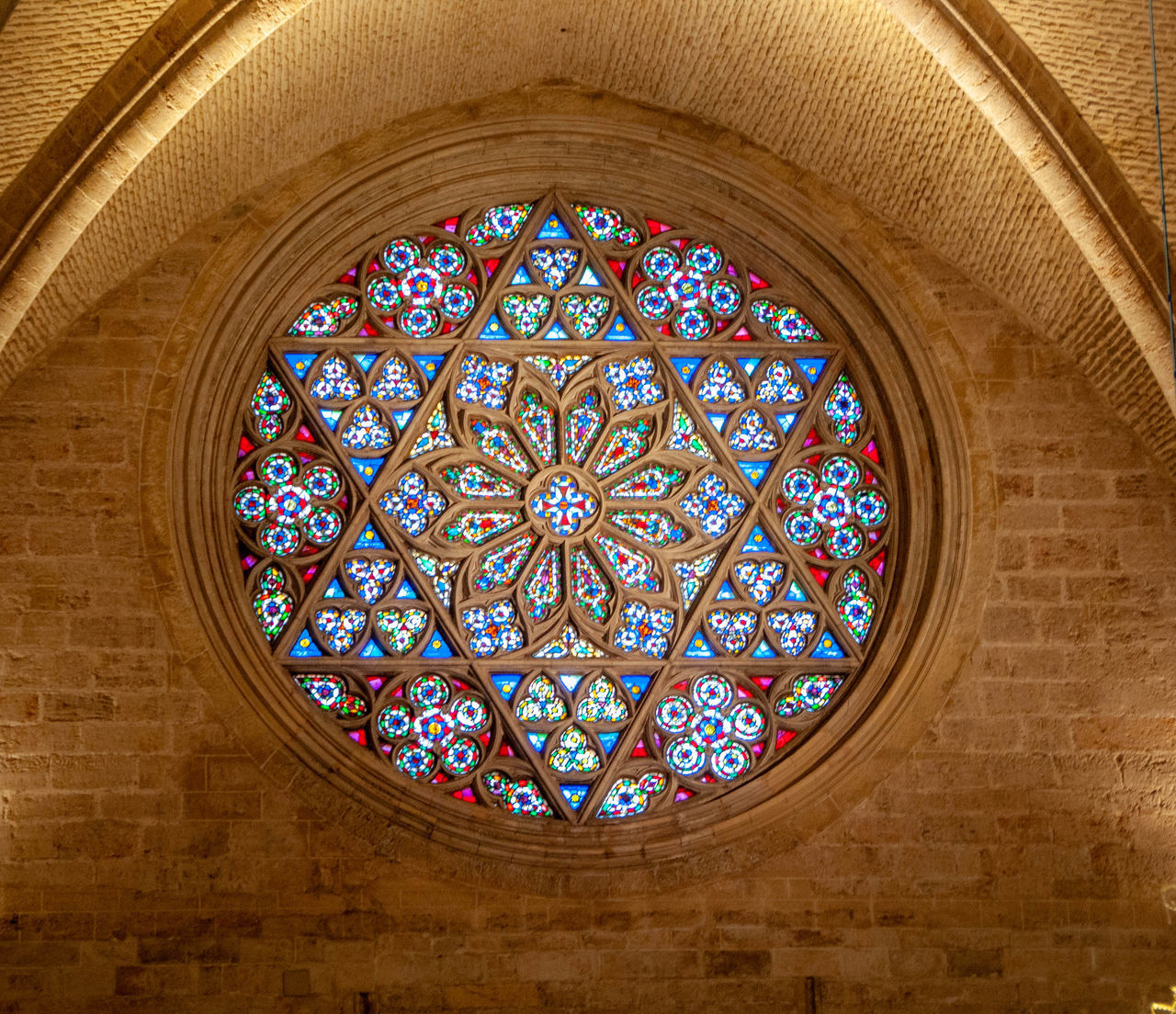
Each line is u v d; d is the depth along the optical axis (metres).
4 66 16.55
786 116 20.77
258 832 19.27
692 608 20.95
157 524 19.69
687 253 21.83
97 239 19.19
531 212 21.78
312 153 20.66
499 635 20.72
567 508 21.06
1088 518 20.75
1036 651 20.42
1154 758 20.17
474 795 20.17
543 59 20.92
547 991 19.22
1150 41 17.14
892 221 21.33
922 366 21.05
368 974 19.06
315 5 18.25
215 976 18.83
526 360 21.39
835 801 20.03
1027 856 19.88
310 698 20.14
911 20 17.56
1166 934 19.69
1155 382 20.31
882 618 20.88
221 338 20.25
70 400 19.88
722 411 21.45
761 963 19.47
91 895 18.86
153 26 16.78
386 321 21.33
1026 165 18.12
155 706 19.38
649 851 19.78
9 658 19.27
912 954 19.55
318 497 20.67
